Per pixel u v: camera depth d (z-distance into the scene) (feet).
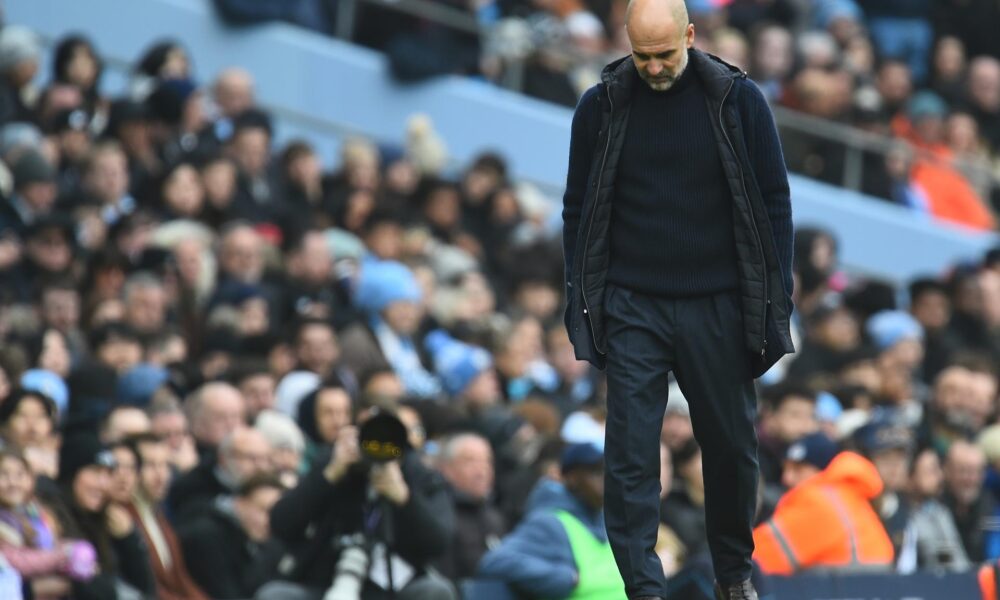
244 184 165.07
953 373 145.38
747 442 77.15
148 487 106.42
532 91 213.46
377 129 204.64
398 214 169.99
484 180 184.44
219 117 178.70
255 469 111.65
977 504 133.59
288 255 158.51
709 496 78.13
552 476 109.40
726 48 219.61
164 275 146.30
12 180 148.97
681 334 76.38
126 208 157.38
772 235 75.92
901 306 221.87
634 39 74.23
